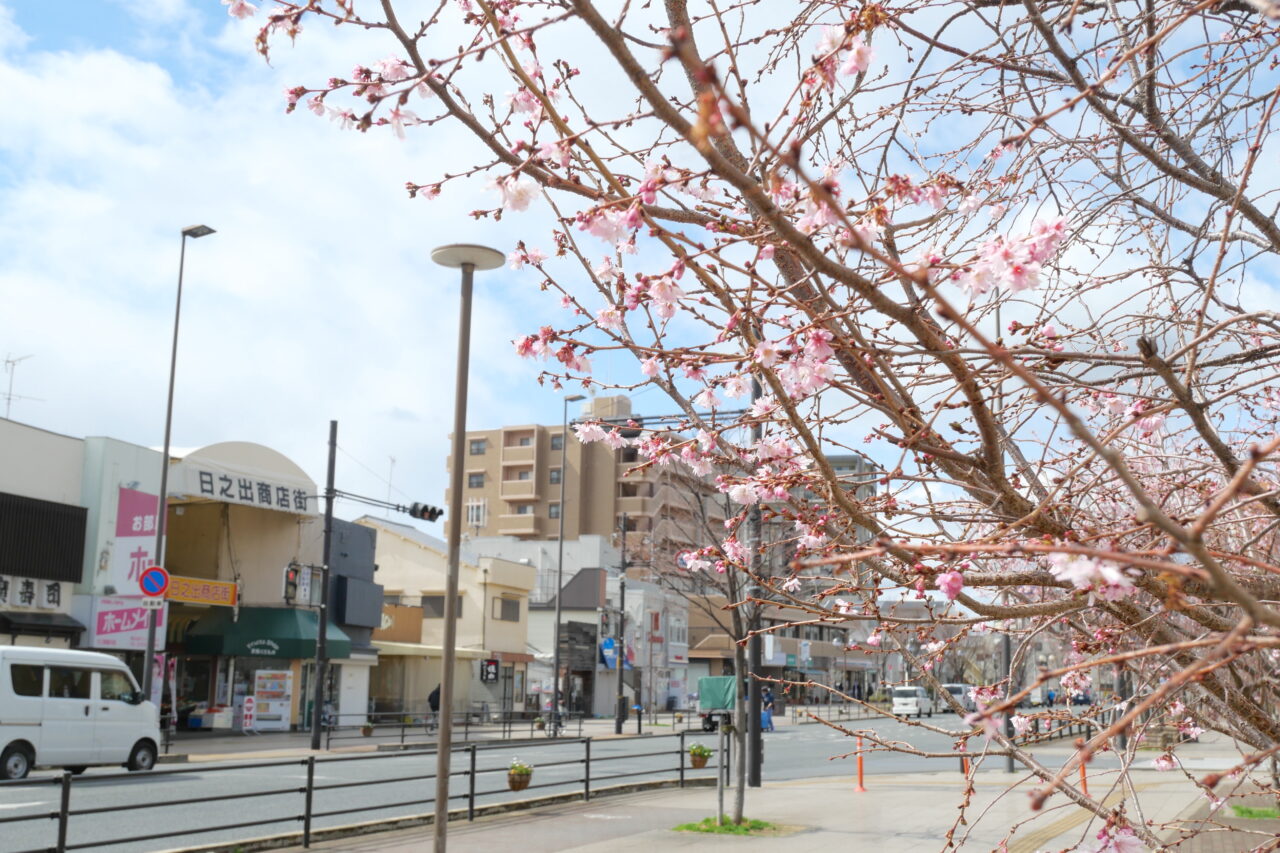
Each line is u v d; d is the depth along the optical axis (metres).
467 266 10.90
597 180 3.32
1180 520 3.06
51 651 17.61
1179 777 16.62
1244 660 3.86
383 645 39.59
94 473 26.53
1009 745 3.70
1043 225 2.76
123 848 11.05
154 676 27.83
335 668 35.81
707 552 4.07
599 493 84.12
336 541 36.88
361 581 37.56
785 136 2.57
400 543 48.72
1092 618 4.17
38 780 8.78
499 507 86.62
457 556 10.34
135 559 27.28
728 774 16.59
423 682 42.69
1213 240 4.15
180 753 23.45
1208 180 3.68
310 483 34.56
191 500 30.94
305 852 10.77
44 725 17.12
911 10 4.04
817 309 3.19
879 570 3.38
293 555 35.34
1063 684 4.31
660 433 3.87
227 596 30.22
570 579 61.22
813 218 2.88
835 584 4.28
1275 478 4.89
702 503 11.18
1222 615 3.65
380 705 41.22
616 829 12.57
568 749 28.03
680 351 3.38
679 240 2.85
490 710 43.91
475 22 3.30
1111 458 1.67
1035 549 1.87
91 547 26.19
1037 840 10.02
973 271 2.78
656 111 2.22
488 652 45.81
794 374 3.05
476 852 10.91
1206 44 3.62
